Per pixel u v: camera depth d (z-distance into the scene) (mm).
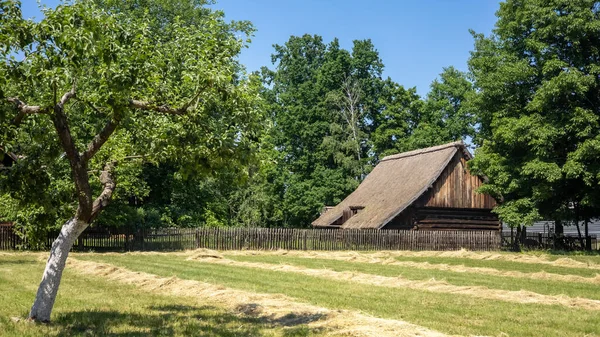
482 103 44094
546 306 15141
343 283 20062
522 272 25812
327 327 11469
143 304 14898
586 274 25484
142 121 13023
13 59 10398
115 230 38750
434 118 70938
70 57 10328
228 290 16641
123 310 13961
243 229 41000
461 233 45188
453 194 47438
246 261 30625
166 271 23875
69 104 13148
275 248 41531
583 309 14727
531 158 40344
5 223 36719
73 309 14047
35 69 10391
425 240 44406
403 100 74438
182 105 11977
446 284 19500
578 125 38000
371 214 48875
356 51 74375
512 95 42188
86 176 11945
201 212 50531
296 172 72500
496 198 46250
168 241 39281
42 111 11438
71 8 10023
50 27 10273
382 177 55938
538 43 40438
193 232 39844
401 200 46719
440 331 11469
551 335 11297
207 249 37969
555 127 38531
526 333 11453
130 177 34719
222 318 12844
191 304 14922
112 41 10750
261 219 69438
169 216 46438
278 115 73000
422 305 15016
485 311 14133
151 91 12070
